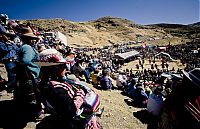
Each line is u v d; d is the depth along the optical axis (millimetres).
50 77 3727
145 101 10453
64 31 144875
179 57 67250
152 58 69312
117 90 14148
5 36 6645
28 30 4746
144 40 181750
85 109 3734
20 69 4555
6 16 10203
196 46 93000
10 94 6480
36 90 4695
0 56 6359
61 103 3498
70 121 3639
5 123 4676
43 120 4855
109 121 7133
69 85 3646
